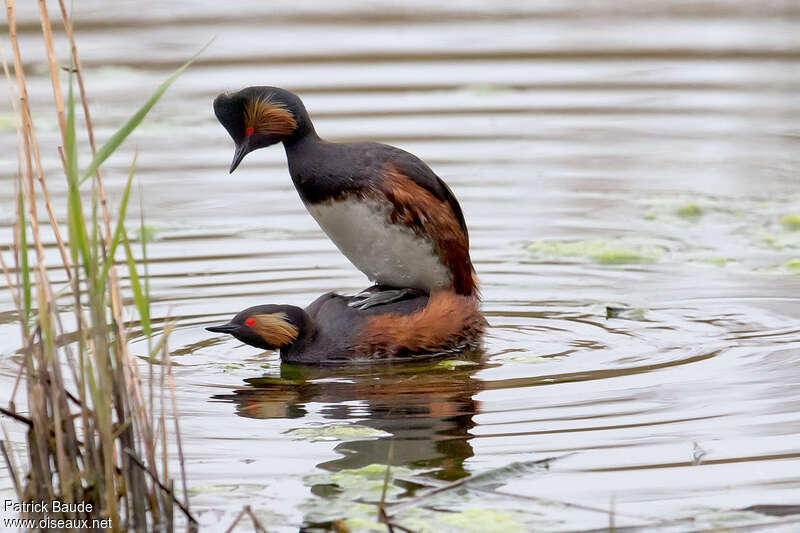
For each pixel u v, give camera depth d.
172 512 8.23
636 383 10.67
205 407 10.33
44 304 8.23
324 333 11.75
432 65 23.41
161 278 14.01
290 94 11.77
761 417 9.73
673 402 10.14
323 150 11.74
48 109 20.97
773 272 14.12
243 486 8.70
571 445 9.27
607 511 8.17
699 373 10.90
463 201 16.91
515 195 17.14
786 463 8.84
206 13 27.03
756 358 11.29
